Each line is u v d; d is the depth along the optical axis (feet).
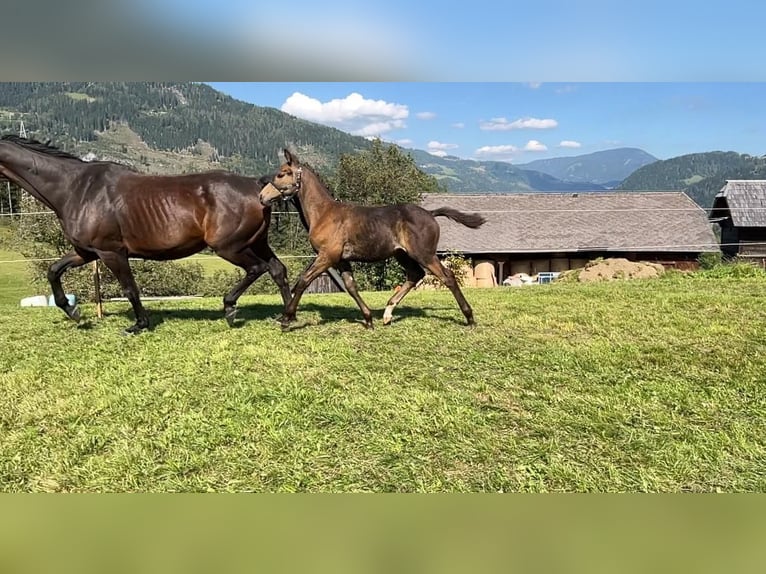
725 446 10.22
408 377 14.65
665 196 98.32
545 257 84.38
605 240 83.71
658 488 8.80
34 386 14.23
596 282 38.06
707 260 81.51
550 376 14.56
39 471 9.66
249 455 10.16
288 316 20.11
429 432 11.04
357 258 19.53
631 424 11.37
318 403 12.65
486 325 21.12
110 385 14.12
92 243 18.76
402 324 21.44
